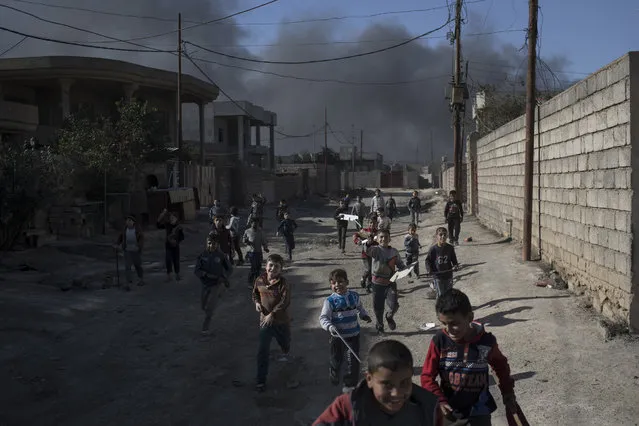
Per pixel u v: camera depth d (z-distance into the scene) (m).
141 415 6.59
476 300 11.05
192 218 29.98
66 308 11.45
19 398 6.95
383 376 2.55
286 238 17.95
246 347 9.23
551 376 7.14
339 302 6.87
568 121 11.34
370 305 11.72
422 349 8.63
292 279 15.04
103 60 36.03
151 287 14.20
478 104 33.00
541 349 8.06
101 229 23.16
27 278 14.61
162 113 43.22
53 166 20.23
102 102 40.72
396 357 2.55
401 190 79.12
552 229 12.61
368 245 13.09
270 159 66.62
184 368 8.23
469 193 29.86
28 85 37.69
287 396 7.12
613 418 5.98
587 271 10.13
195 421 6.43
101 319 10.95
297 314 11.29
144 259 18.67
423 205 41.75
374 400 2.74
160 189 29.17
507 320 9.54
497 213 20.28
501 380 3.83
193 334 10.02
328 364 8.24
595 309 9.54
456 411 3.77
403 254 18.72
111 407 6.81
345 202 19.66
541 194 13.58
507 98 30.83
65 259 17.45
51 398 7.04
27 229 19.56
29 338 9.38
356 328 6.91
